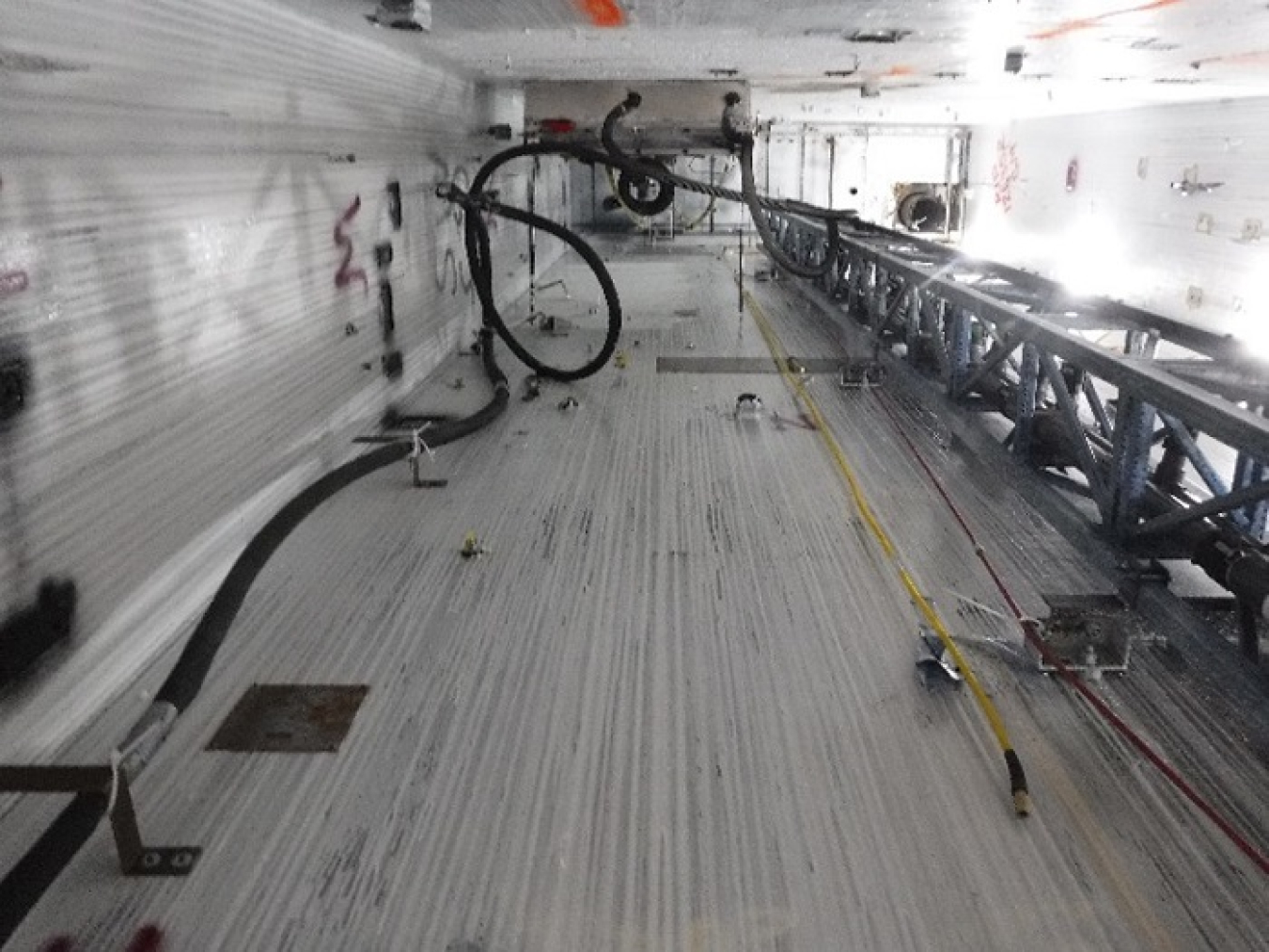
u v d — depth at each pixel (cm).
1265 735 205
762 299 799
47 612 200
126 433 228
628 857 171
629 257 1105
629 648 242
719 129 579
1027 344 355
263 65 297
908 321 521
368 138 398
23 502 192
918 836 176
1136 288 876
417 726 210
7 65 182
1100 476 296
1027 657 233
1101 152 942
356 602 266
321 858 172
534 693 222
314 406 350
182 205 251
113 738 210
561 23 343
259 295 301
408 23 294
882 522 322
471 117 587
